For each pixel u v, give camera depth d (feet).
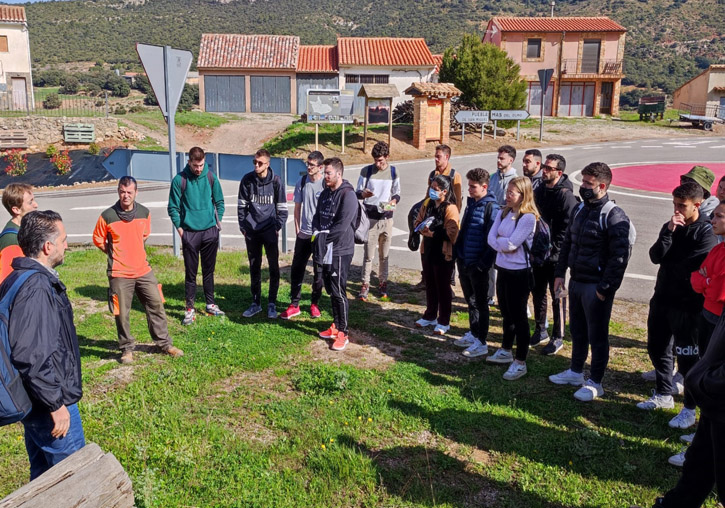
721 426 10.48
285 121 110.73
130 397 16.66
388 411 16.07
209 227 22.77
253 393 17.15
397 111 108.27
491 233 19.03
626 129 121.49
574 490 12.92
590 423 15.89
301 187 23.61
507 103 104.17
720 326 10.75
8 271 16.35
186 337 21.34
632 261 33.68
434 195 21.42
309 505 12.23
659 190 58.13
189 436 14.58
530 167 22.12
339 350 20.57
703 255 15.49
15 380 10.09
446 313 22.43
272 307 23.84
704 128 125.80
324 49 135.74
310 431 14.90
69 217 47.01
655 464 13.99
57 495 8.79
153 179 36.86
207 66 127.03
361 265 32.73
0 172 75.72
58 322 10.66
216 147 95.35
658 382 16.81
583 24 142.61
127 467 13.17
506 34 139.54
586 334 17.79
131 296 18.95
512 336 19.54
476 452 14.39
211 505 12.12
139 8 433.07
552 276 20.88
